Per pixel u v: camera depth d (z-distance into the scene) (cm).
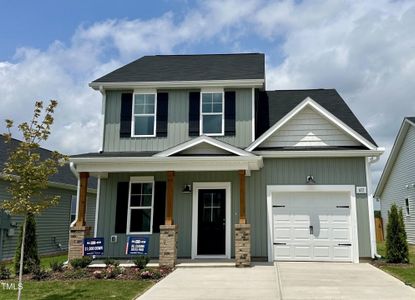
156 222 1475
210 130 1533
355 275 1103
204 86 1545
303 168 1452
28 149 862
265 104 1747
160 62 1802
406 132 2508
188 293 892
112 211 1496
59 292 934
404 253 1344
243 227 1285
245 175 1405
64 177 2212
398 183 2700
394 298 834
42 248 1941
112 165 1354
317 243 1420
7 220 1678
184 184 1484
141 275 1093
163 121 1550
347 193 1434
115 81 1559
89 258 1260
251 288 938
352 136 1448
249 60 1772
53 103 888
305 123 1503
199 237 1455
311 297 845
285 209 1449
